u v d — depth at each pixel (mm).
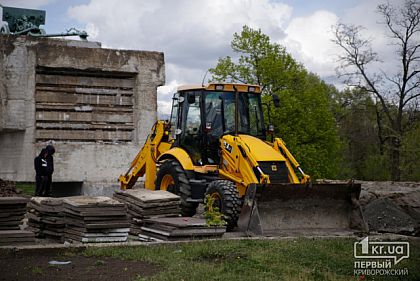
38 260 9062
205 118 13812
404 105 39312
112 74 20594
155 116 20859
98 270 8344
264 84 30062
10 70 19062
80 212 10375
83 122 20125
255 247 10094
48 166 17578
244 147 12891
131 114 20812
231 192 12414
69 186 20859
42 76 19641
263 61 29406
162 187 14539
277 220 12234
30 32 21203
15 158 19328
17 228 10695
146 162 15680
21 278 7770
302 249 9984
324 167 31375
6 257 9266
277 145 13516
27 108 19234
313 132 30938
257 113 14328
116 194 12656
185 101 14422
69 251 9695
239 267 8523
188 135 14242
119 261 9000
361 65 40156
